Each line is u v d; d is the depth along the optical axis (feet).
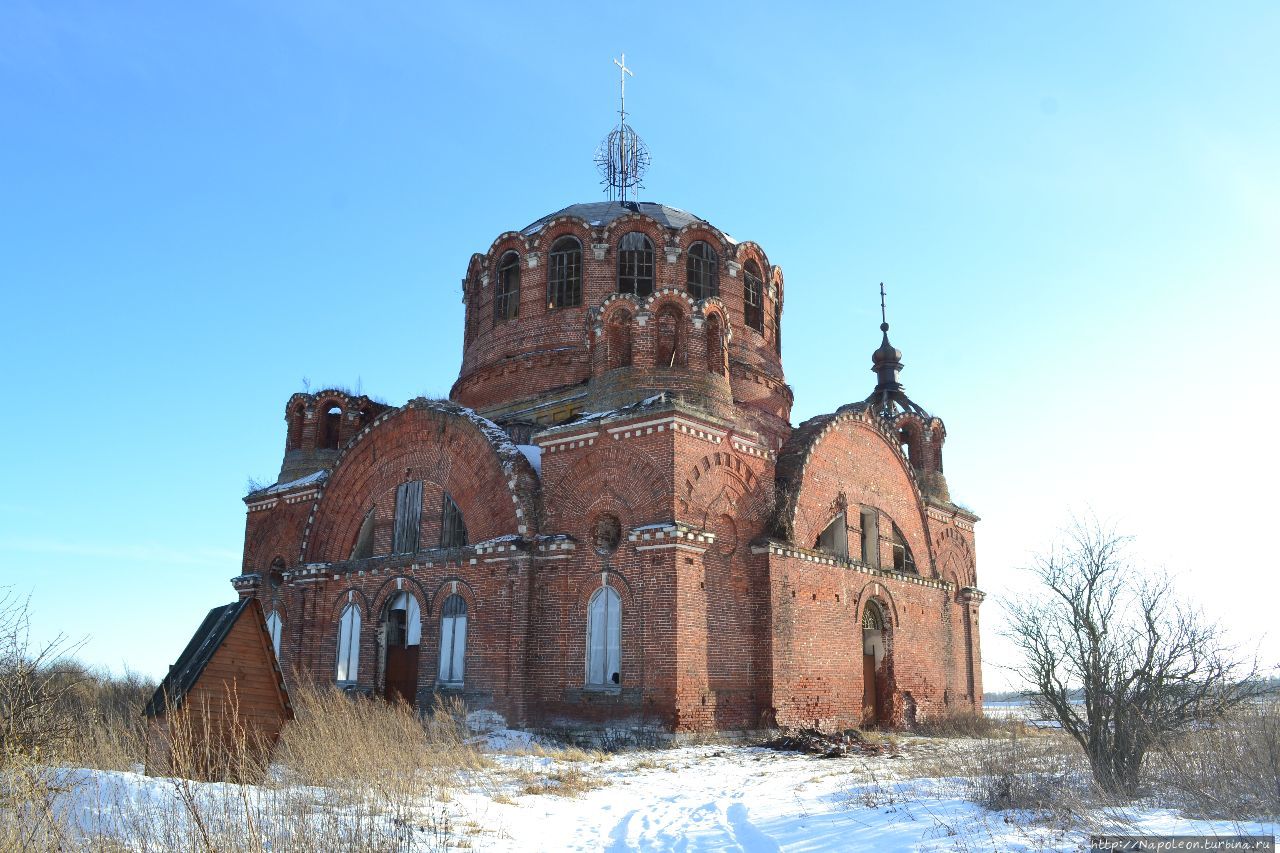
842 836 41.83
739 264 128.88
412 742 66.33
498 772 67.67
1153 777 51.55
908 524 125.49
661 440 91.35
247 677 52.60
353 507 119.65
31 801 34.32
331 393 143.33
